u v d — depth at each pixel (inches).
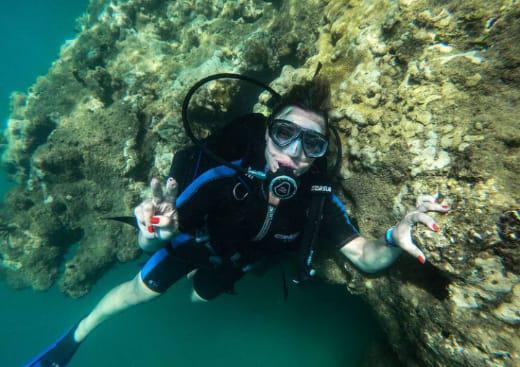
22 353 72.4
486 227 21.1
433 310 25.5
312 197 31.7
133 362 66.4
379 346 41.4
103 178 64.3
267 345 61.1
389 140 29.1
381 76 31.0
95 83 68.5
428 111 27.0
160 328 67.8
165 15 83.5
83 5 122.2
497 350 21.5
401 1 30.5
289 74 45.4
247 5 69.7
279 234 34.1
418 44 29.1
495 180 22.0
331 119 33.4
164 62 68.2
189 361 64.7
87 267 67.2
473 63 26.0
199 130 53.9
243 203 32.1
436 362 25.6
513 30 24.9
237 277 46.4
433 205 23.7
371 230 32.3
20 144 80.0
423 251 23.9
